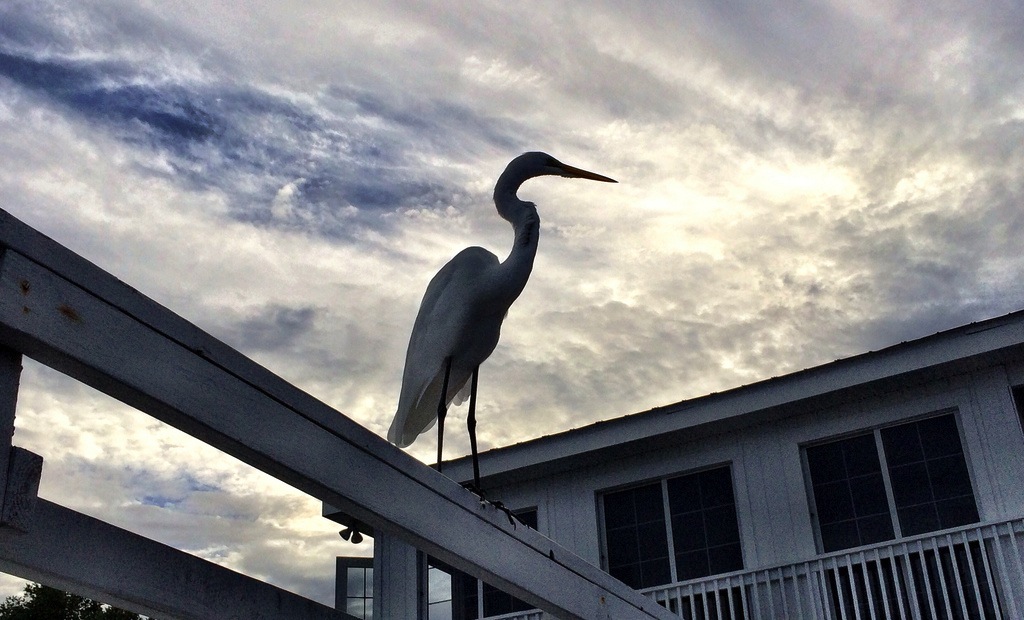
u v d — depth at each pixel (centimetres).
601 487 1139
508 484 1200
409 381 506
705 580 1011
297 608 360
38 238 257
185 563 315
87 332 266
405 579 1153
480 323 499
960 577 898
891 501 987
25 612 1339
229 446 312
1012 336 940
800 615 952
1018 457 929
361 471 362
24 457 250
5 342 251
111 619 1360
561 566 480
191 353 299
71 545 277
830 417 1041
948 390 988
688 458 1101
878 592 937
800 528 1012
